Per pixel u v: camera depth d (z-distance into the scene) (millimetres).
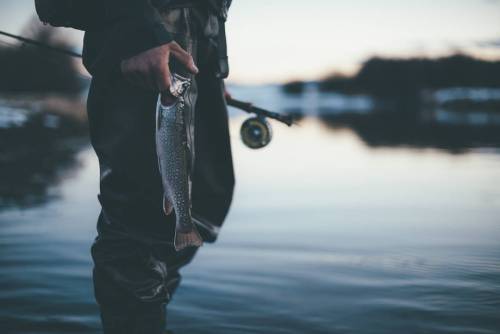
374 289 3146
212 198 2066
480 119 25656
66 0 1746
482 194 6629
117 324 1833
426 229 4832
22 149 10445
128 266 1824
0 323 2602
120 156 1775
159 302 1866
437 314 2719
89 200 6172
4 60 22000
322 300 2971
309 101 67125
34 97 19719
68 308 2826
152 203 1808
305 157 11352
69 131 14211
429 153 11594
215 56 1993
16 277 3373
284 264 3740
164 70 1588
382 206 5988
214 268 3643
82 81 23766
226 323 2635
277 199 6520
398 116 31281
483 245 4215
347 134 18047
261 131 2539
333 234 4695
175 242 1621
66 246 4188
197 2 1868
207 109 2035
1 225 4910
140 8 1629
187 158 1698
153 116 1769
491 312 2736
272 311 2801
